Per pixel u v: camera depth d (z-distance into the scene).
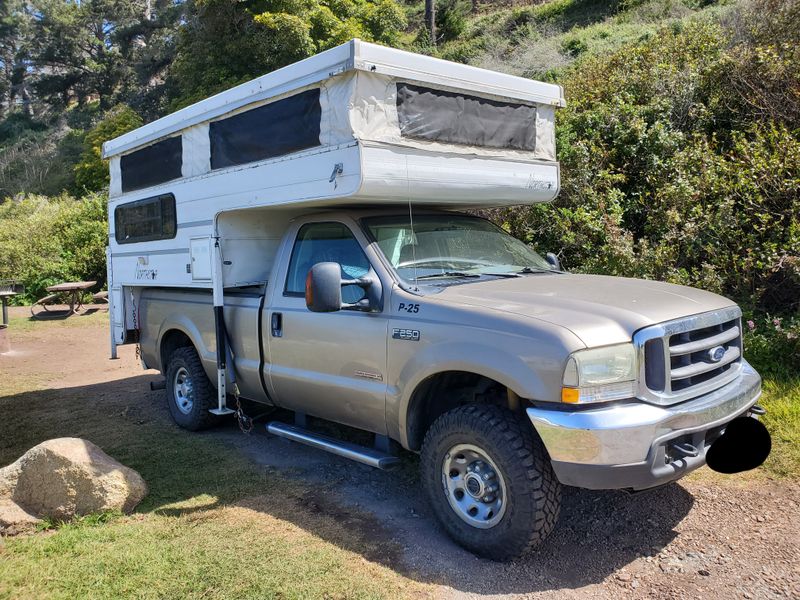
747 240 6.86
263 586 3.30
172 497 4.52
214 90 22.62
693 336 3.57
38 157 44.12
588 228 7.82
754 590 3.17
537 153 5.30
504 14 27.11
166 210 5.93
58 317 14.64
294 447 5.48
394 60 4.16
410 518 4.08
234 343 5.30
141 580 3.39
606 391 3.16
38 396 7.69
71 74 54.03
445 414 3.67
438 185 4.45
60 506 4.18
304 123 4.39
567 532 3.83
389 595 3.21
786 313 6.56
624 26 19.66
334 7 23.36
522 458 3.31
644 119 9.27
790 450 4.54
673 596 3.16
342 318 4.28
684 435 3.26
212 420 5.91
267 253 5.54
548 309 3.46
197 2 22.55
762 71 8.73
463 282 4.22
